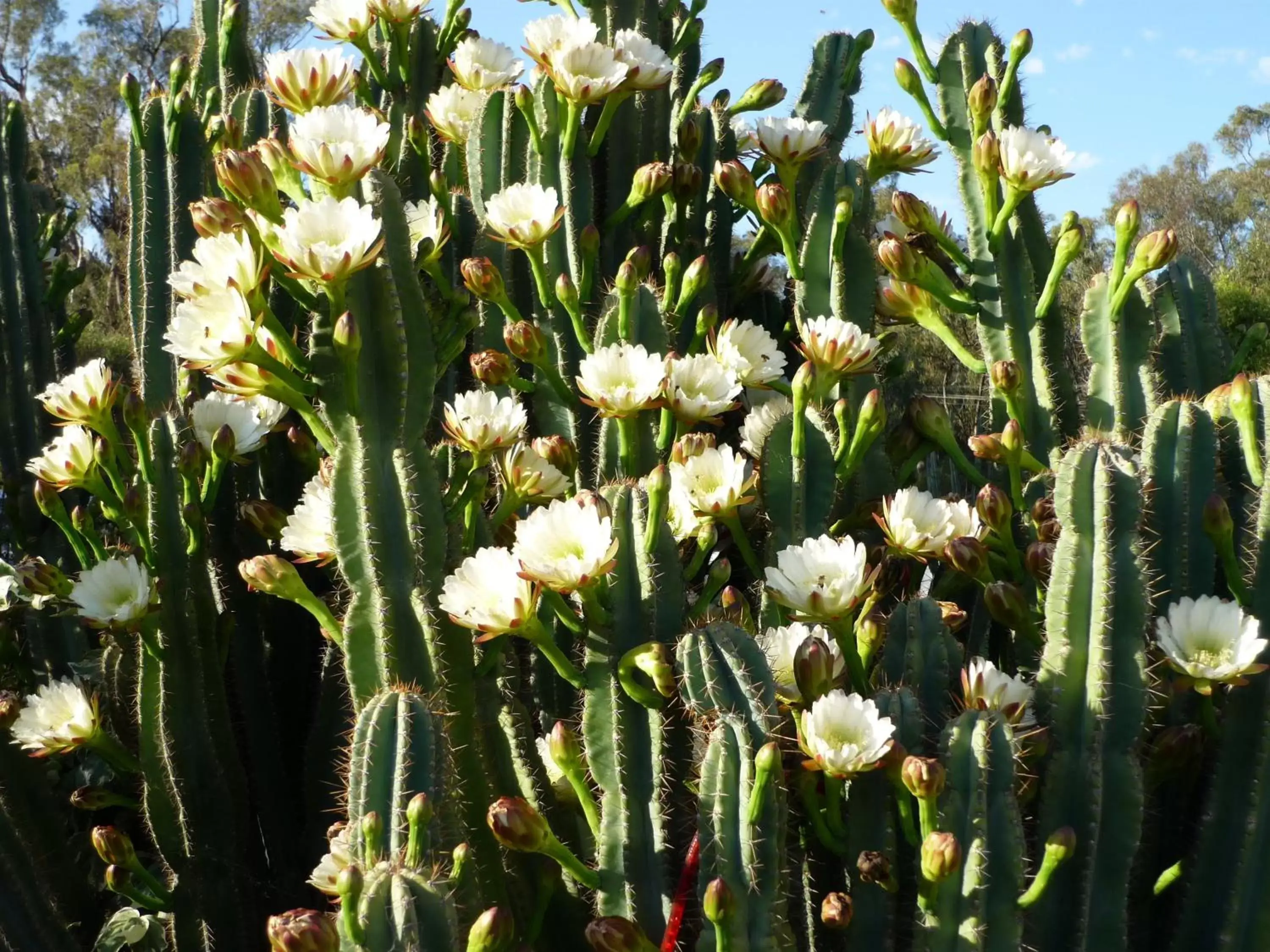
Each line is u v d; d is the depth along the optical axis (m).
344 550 6.18
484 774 6.19
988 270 6.73
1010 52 6.71
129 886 6.42
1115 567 6.07
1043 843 6.09
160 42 62.72
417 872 5.80
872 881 6.00
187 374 6.83
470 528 6.32
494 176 6.81
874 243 6.96
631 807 6.04
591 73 6.65
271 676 6.80
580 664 6.38
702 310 6.61
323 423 6.21
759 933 5.88
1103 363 6.63
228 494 6.68
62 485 6.48
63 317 8.41
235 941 6.52
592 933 5.93
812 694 6.05
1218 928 6.12
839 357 6.39
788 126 6.81
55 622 7.20
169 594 6.47
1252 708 6.12
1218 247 75.56
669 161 7.16
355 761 5.98
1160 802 6.29
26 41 61.28
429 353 6.22
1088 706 6.09
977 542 6.35
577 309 6.58
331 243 6.12
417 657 6.16
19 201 7.63
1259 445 6.30
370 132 6.24
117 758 6.48
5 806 6.51
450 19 7.13
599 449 6.55
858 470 6.71
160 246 6.93
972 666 6.08
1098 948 6.07
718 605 6.54
